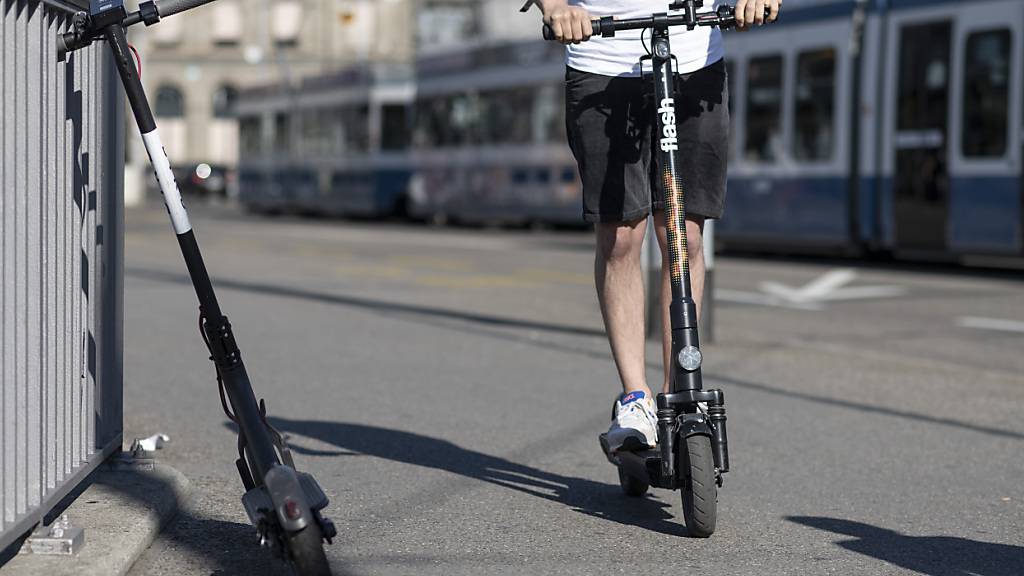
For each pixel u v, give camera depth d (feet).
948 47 125.80
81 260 29.60
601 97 31.76
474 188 217.56
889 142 131.85
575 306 88.17
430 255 145.69
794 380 57.57
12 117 24.35
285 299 90.12
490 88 213.66
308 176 274.57
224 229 211.61
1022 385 57.16
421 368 59.21
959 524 32.78
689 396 29.53
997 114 120.98
